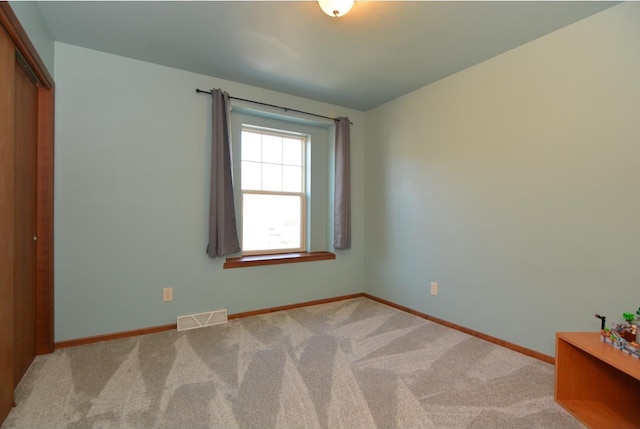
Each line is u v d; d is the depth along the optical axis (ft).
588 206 6.39
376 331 8.70
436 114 9.56
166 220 8.70
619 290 5.99
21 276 6.09
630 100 5.84
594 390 5.44
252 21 6.57
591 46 6.32
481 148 8.32
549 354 6.95
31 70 6.18
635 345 4.76
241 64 8.52
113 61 8.02
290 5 6.06
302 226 11.96
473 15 6.28
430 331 8.75
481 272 8.31
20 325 6.03
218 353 7.21
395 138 11.06
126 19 6.51
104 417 4.93
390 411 5.15
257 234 10.99
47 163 7.11
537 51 7.16
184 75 8.93
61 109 7.44
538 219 7.17
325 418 4.96
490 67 8.11
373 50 7.71
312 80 9.51
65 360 6.80
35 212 6.88
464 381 6.09
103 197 7.91
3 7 4.35
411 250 10.40
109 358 6.91
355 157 12.29
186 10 6.22
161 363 6.70
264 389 5.74
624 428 4.74
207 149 9.28
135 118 8.28
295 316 9.96
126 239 8.20
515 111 7.59
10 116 4.83
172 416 4.97
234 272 9.73
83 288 7.70
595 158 6.29
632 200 5.83
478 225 8.39
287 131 11.28
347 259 12.12
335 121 11.57
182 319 8.79
